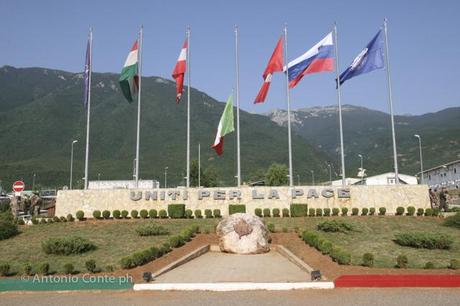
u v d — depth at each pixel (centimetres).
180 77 3753
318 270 1728
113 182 7744
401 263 1816
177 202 3750
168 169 17512
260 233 2580
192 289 1545
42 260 2139
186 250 2398
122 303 1365
